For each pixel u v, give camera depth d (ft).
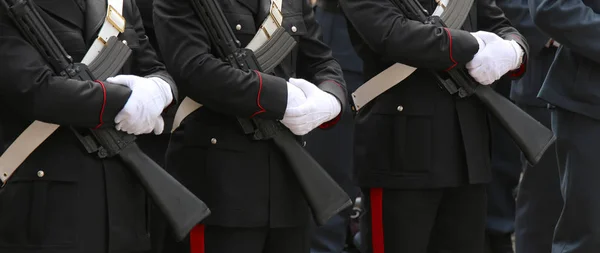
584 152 53.72
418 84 49.39
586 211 53.98
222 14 41.91
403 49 47.09
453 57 47.32
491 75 48.29
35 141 38.19
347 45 68.23
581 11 51.39
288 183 43.70
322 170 43.27
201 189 43.32
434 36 47.03
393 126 49.78
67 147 38.81
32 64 37.24
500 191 68.03
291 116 42.27
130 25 41.52
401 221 50.06
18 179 38.58
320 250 65.67
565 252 54.95
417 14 48.29
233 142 42.98
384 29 47.29
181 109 43.78
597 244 53.93
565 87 53.98
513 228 67.77
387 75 49.16
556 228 55.88
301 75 47.01
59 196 38.55
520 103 64.59
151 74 42.06
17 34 37.42
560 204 61.93
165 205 39.50
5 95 37.35
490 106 48.96
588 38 51.34
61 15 38.83
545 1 52.06
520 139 48.73
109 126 38.93
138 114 39.19
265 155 43.27
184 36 41.65
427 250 52.13
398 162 49.70
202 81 41.16
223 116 43.19
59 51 38.14
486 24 52.21
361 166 51.11
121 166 39.99
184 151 44.09
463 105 49.65
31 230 38.37
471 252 51.08
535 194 62.59
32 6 37.58
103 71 39.37
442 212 51.19
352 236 70.33
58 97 37.32
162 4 42.42
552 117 56.08
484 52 48.14
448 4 49.08
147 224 41.68
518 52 49.49
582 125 53.88
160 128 41.11
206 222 43.06
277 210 43.29
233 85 41.16
